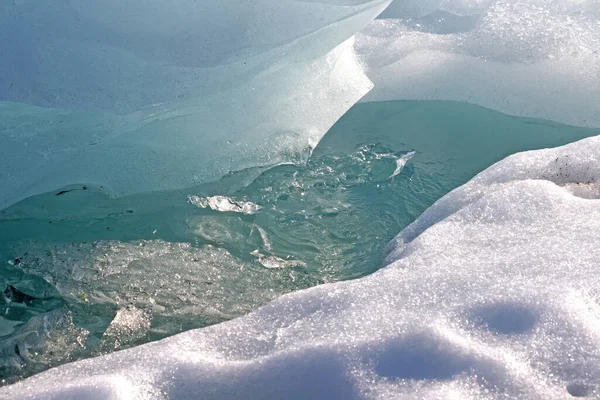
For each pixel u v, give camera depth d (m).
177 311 2.63
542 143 3.60
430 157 3.57
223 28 3.63
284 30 3.67
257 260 2.93
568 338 1.80
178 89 3.46
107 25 3.55
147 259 2.93
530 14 4.31
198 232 3.11
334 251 2.99
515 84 4.00
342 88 4.00
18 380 2.29
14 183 3.24
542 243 2.32
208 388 1.83
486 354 1.76
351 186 3.41
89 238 3.06
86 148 3.31
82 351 2.43
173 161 3.42
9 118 3.31
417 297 2.07
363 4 3.73
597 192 2.73
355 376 1.77
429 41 4.32
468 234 2.53
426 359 1.78
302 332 2.00
